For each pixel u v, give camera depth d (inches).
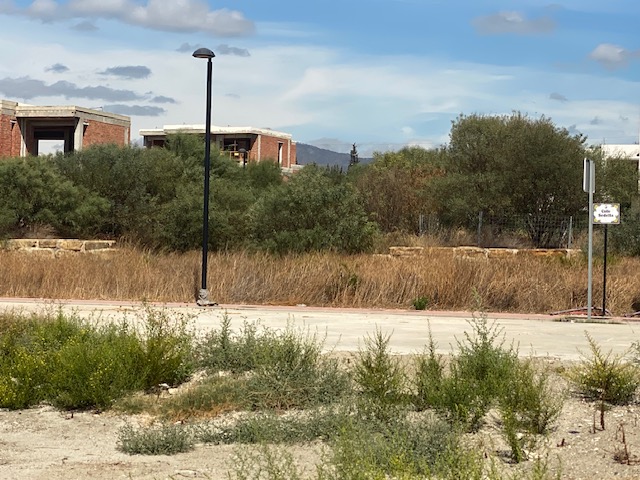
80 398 364.8
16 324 480.4
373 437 263.1
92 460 279.3
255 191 1588.3
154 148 1494.8
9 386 373.4
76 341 401.7
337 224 1139.9
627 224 1169.4
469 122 1435.8
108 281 824.9
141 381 383.9
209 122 767.1
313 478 234.5
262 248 1141.7
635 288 780.0
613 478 247.8
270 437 296.4
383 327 608.1
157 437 296.2
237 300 797.2
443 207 1423.5
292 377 356.5
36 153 2434.8
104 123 2458.2
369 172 1652.3
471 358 347.9
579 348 495.5
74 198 1301.7
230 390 359.3
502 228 1307.8
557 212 1328.7
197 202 1234.0
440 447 259.1
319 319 666.2
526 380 316.2
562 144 1325.0
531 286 782.5
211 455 283.7
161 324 443.8
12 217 1236.5
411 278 799.7
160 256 1005.2
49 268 847.7
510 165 1333.7
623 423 311.7
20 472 260.5
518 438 284.8
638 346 454.9
